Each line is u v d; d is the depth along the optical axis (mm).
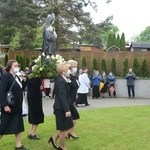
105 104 14164
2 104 5504
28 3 24422
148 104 14297
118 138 6695
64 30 24797
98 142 6371
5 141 6551
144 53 19375
